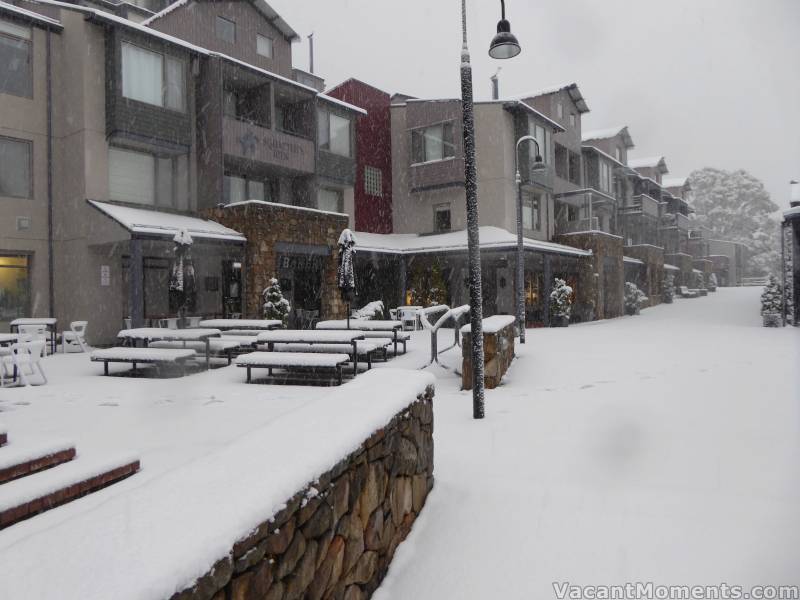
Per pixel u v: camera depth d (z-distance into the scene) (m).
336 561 2.20
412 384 3.50
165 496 1.64
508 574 2.82
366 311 18.56
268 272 16.02
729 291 44.22
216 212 16.31
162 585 1.16
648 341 12.85
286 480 1.79
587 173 30.30
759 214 69.12
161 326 14.66
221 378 8.91
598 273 24.00
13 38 13.85
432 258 21.02
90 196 14.12
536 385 7.87
